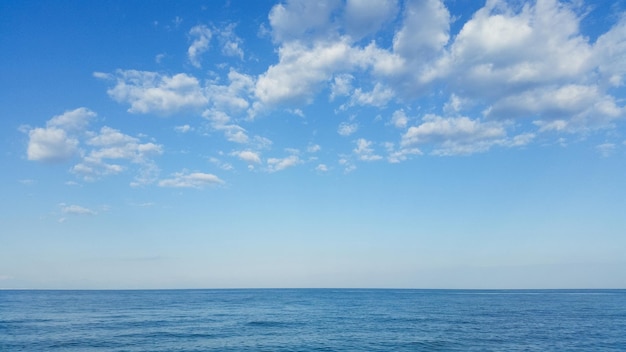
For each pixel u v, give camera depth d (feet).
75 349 109.81
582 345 115.96
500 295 516.73
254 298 442.50
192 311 245.45
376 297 459.32
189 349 111.24
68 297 469.98
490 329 150.92
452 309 253.65
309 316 211.20
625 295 504.43
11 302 342.44
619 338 128.06
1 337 130.62
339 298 436.76
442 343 120.06
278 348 114.32
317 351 110.22
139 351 107.55
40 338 128.47
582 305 287.69
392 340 126.52
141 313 227.81
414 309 256.11
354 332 145.59
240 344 120.16
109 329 151.53
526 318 192.24
